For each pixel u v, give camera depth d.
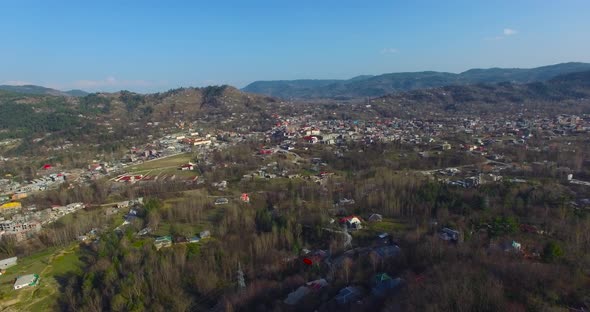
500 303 90.00
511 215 180.75
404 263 142.62
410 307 97.94
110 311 141.00
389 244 168.38
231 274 159.88
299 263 163.62
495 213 188.25
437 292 98.44
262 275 156.00
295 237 187.50
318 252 170.62
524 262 116.12
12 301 155.38
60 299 155.88
